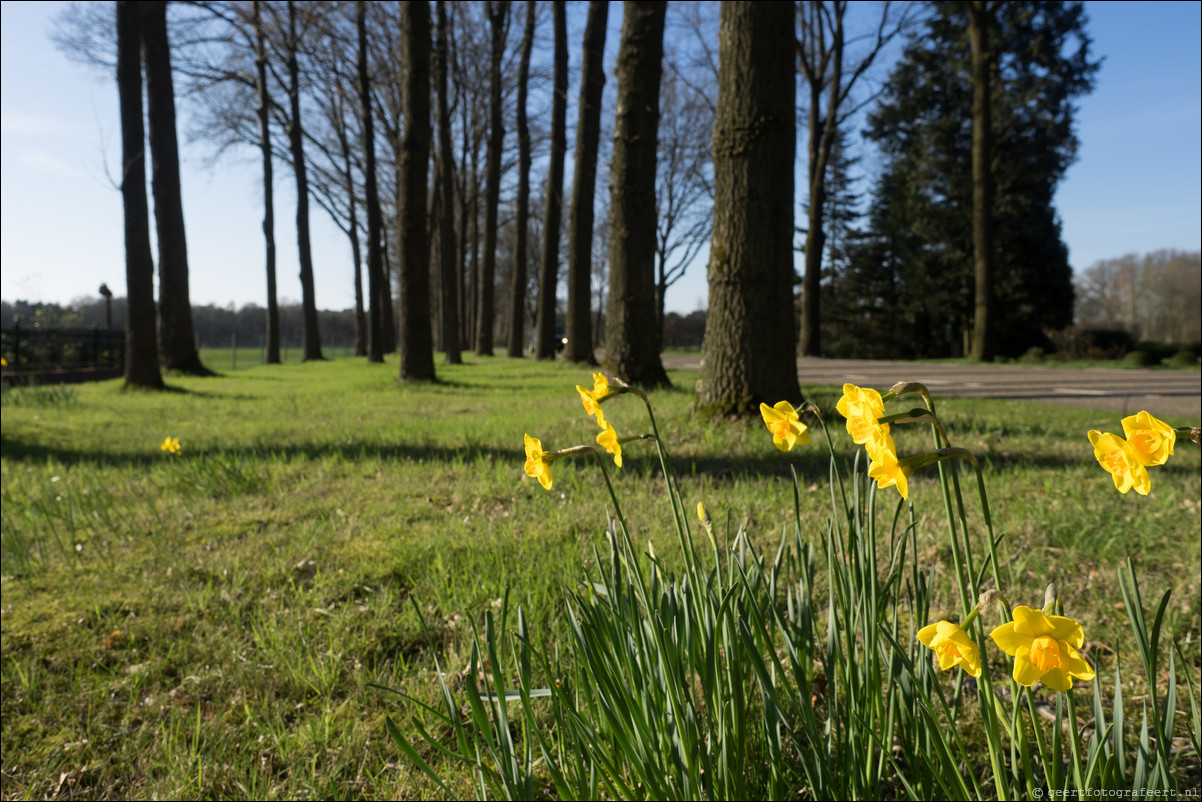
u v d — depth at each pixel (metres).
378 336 23.25
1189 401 10.41
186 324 16.42
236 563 3.21
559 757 1.65
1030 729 1.91
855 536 1.31
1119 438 0.78
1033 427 6.83
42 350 17.09
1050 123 26.36
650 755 1.30
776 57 6.37
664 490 4.27
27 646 2.59
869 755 1.29
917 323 34.03
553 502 4.07
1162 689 2.07
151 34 15.33
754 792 1.49
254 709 2.17
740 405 6.44
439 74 22.53
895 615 1.26
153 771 1.92
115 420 8.55
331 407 9.59
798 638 1.56
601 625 1.36
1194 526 3.51
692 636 1.36
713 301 6.63
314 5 19.30
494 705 1.35
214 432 7.45
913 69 29.05
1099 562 3.10
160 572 3.23
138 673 2.36
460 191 31.31
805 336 26.86
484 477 4.74
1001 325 30.44
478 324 29.06
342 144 27.66
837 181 41.16
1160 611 1.00
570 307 17.81
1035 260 28.89
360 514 4.07
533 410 8.15
